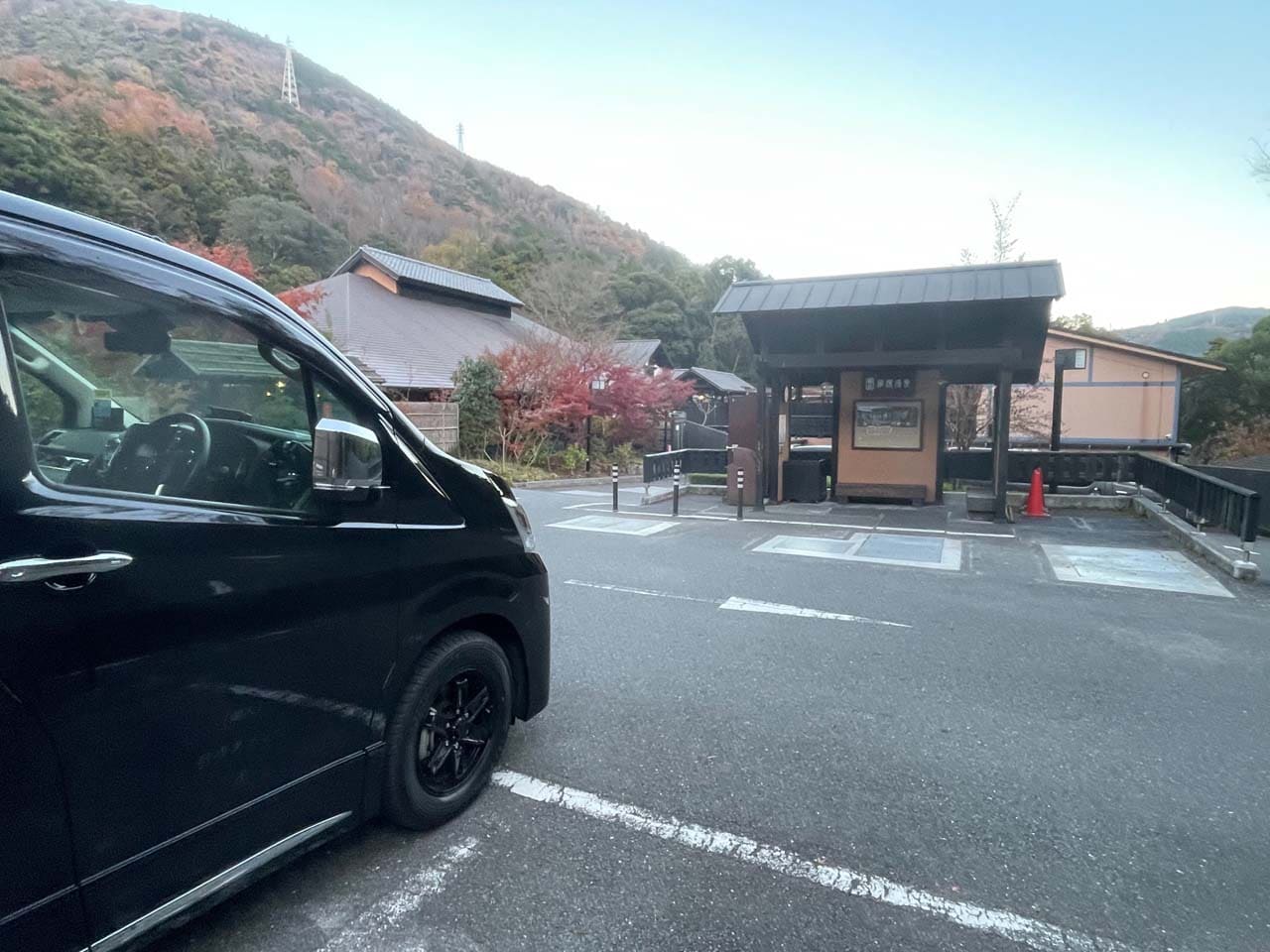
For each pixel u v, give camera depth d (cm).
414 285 3125
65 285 189
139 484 213
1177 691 455
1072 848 287
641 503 1374
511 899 249
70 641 172
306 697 233
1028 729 397
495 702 318
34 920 167
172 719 195
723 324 6359
